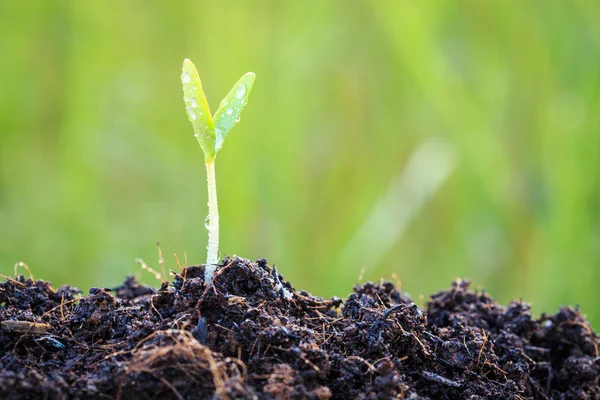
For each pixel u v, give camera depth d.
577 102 0.58
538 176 0.60
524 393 0.34
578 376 0.35
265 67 0.60
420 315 0.33
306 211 0.61
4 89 0.66
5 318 0.33
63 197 0.63
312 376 0.30
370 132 0.64
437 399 0.32
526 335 0.36
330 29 0.63
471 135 0.58
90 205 0.63
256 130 0.59
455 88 0.58
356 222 0.62
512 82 0.60
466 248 0.62
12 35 0.66
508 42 0.60
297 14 0.61
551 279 0.57
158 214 0.65
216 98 0.59
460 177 0.62
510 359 0.34
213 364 0.29
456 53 0.62
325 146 0.63
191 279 0.32
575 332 0.37
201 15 0.62
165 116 0.68
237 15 0.59
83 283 0.63
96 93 0.64
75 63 0.63
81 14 0.63
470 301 0.38
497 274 0.61
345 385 0.31
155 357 0.30
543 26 0.59
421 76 0.58
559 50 0.59
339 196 0.63
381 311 0.33
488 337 0.34
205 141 0.32
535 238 0.59
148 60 0.68
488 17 0.61
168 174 0.66
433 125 0.65
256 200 0.60
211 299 0.32
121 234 0.65
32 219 0.66
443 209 0.65
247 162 0.59
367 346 0.32
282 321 0.32
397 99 0.64
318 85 0.62
